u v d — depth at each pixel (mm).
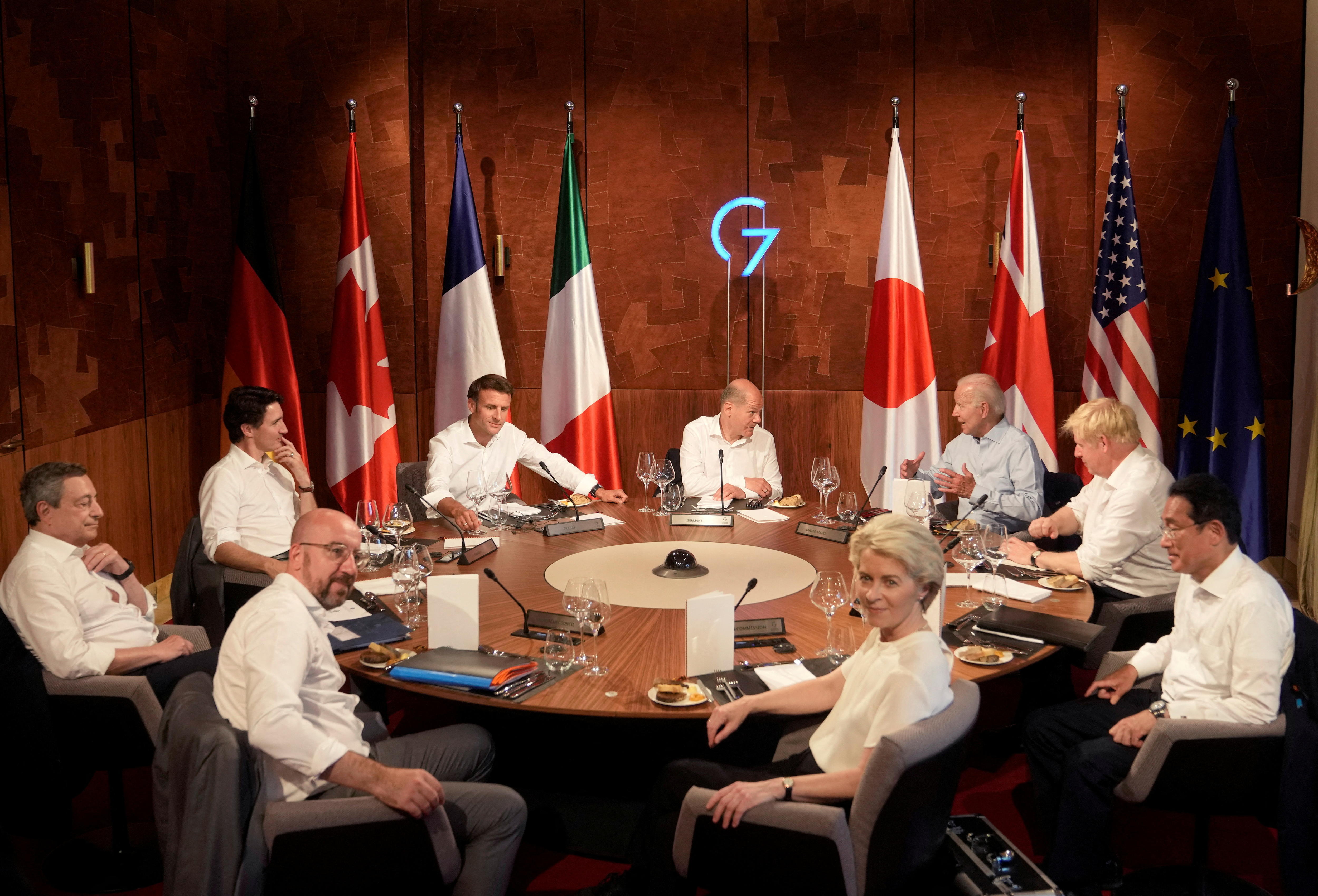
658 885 2373
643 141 5918
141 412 5109
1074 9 5668
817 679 2586
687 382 6082
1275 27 5324
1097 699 3010
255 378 5430
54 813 2717
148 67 5094
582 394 5648
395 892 2232
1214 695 2654
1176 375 5586
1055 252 5793
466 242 5637
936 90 5762
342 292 5539
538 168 5957
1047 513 4570
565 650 2648
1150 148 5473
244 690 2357
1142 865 3041
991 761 3697
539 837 3137
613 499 4629
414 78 5793
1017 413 5461
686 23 5832
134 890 2875
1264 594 2588
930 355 5453
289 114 5820
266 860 2250
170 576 5406
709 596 2691
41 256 4324
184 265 5496
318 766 2197
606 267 6020
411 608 3061
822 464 4344
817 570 3576
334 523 2488
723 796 2154
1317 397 5137
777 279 5957
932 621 2535
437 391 5738
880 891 2102
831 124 5832
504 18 5875
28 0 4223
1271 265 5473
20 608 2777
